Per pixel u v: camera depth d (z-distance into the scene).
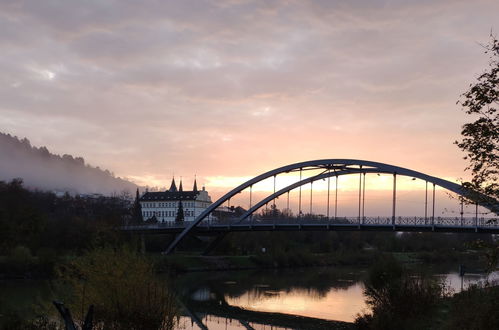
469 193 16.31
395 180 72.12
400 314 31.19
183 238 95.56
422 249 121.81
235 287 66.81
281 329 40.25
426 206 68.81
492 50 15.73
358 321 35.22
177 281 71.88
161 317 19.53
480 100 15.61
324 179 82.94
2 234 73.12
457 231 65.06
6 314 24.91
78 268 22.94
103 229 47.94
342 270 95.81
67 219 88.50
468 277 69.38
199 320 43.41
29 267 66.38
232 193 92.19
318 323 42.53
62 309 14.00
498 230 61.91
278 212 122.69
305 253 108.75
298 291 62.97
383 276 34.56
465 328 21.52
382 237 133.88
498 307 19.72
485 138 15.54
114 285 20.64
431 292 32.06
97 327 19.55
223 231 94.38
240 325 41.72
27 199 111.19
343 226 76.31
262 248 111.44
